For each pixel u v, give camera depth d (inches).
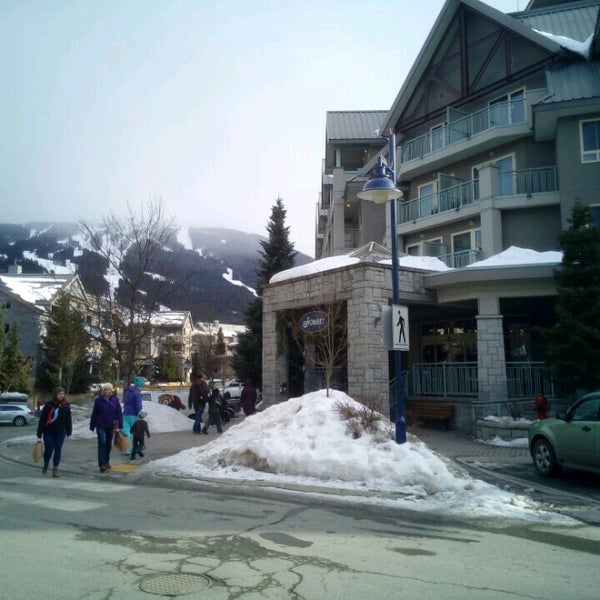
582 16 1119.0
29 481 439.2
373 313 712.4
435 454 414.6
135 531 278.2
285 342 852.0
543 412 612.1
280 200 1555.1
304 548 250.8
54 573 215.0
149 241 914.1
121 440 511.5
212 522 298.2
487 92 1097.4
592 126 929.5
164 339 1825.8
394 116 1272.1
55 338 1521.9
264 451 426.6
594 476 439.5
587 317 620.4
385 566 226.7
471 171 1111.6
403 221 1201.4
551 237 987.9
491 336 719.7
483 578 214.5
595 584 209.5
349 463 387.9
